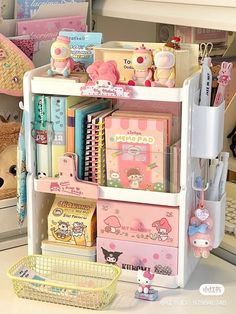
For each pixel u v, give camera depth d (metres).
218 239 1.40
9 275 1.32
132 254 1.40
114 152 1.37
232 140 1.82
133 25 2.04
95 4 1.87
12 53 1.53
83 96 1.42
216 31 1.91
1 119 1.58
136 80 1.34
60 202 1.47
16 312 1.27
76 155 1.40
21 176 1.45
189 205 1.37
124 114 1.38
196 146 1.34
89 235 1.43
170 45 1.38
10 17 1.66
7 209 1.58
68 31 1.59
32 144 1.43
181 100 1.29
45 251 1.46
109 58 1.40
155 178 1.35
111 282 1.29
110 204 1.39
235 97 1.80
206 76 1.36
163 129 1.32
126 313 1.26
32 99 1.42
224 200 1.44
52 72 1.41
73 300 1.29
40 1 1.68
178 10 1.63
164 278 1.37
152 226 1.37
